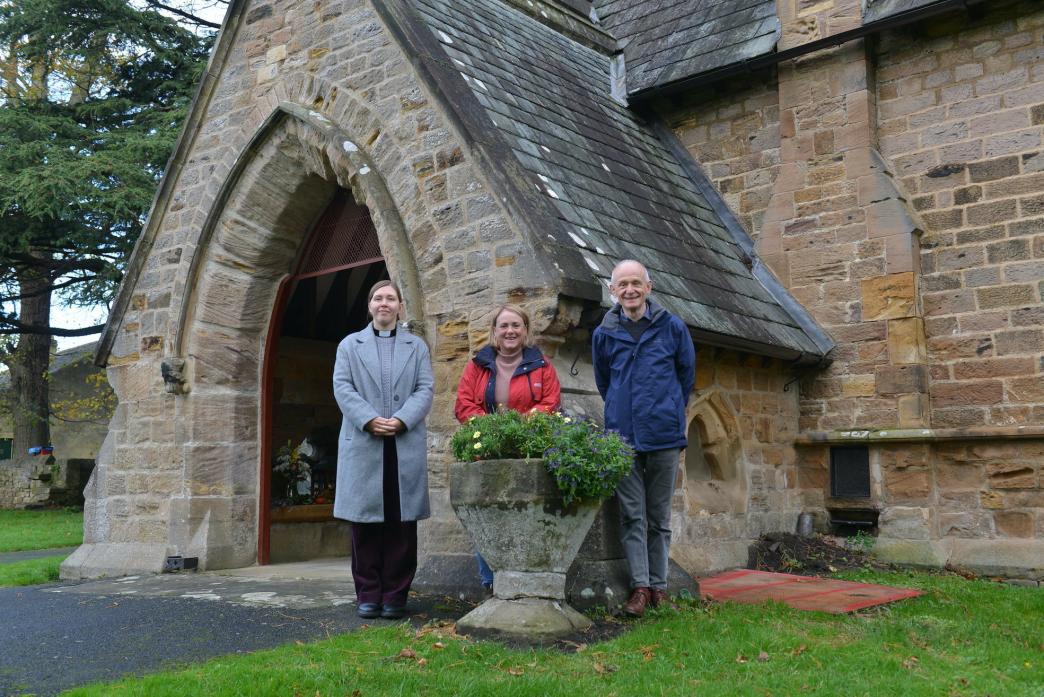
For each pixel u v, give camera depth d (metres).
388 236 7.63
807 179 9.71
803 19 9.84
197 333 9.20
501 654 4.63
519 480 5.08
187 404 9.13
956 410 8.76
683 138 10.94
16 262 21.14
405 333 6.00
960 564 8.41
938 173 9.15
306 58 8.80
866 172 9.34
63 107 22.31
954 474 8.66
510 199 6.98
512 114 8.38
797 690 4.13
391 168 7.83
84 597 7.04
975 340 8.74
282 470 10.59
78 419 31.72
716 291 8.54
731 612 5.77
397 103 7.91
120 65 23.09
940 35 9.26
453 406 7.04
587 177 8.51
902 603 6.43
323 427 11.48
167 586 7.47
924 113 9.30
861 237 9.27
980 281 8.78
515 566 5.19
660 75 10.86
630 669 4.43
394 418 5.68
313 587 7.01
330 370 11.67
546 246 6.73
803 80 9.86
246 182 9.17
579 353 6.85
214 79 9.58
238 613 5.95
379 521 5.60
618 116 10.66
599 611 5.52
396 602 5.68
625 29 12.16
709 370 8.25
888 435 8.78
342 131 8.27
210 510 9.00
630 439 5.60
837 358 9.27
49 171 18.95
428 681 4.15
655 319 5.71
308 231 9.51
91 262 21.42
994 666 4.69
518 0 11.12
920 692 4.11
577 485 5.04
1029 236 8.57
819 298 9.46
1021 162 8.69
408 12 8.45
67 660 4.86
